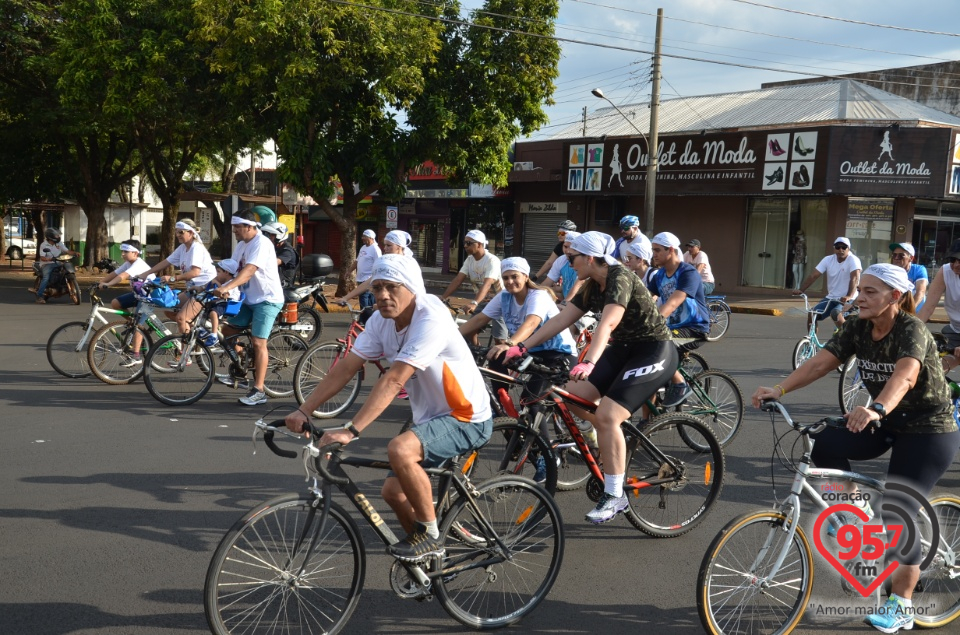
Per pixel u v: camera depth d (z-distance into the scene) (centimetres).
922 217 2338
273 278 820
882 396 363
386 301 363
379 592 427
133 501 547
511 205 3125
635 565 472
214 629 343
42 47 2236
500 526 401
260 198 3466
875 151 2144
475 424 383
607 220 2750
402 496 387
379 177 1775
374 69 1688
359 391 834
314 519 362
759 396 396
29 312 1656
